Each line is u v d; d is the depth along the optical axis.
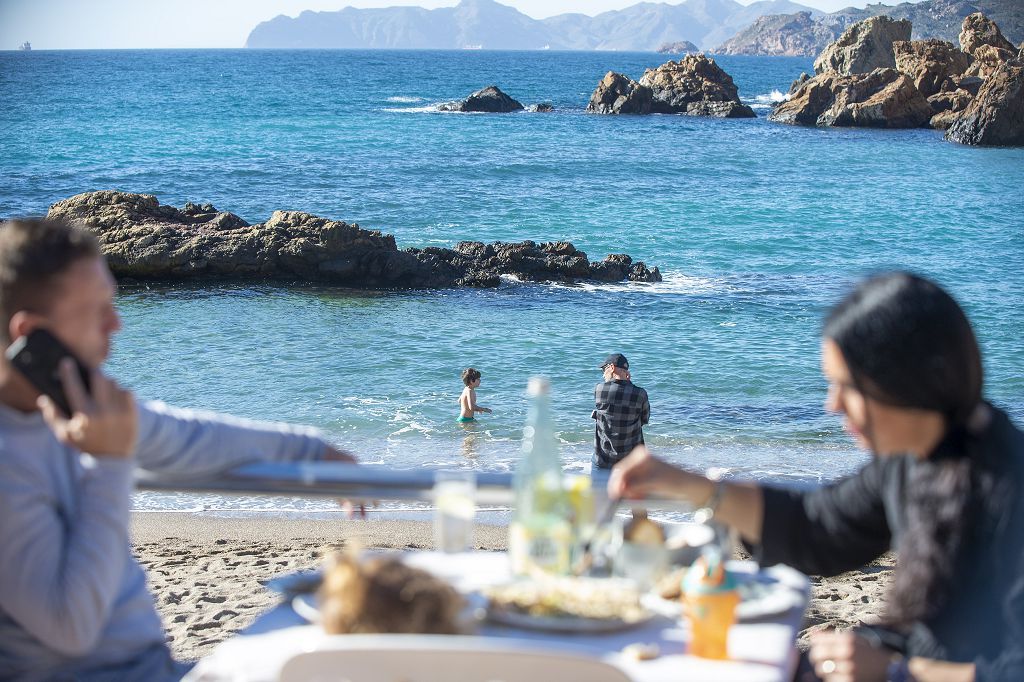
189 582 7.03
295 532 9.57
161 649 2.58
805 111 88.31
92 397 2.22
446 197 46.06
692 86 98.38
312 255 25.00
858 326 2.19
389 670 1.63
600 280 26.50
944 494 2.16
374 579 1.78
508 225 39.53
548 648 1.60
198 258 25.05
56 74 167.88
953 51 91.94
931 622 2.18
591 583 2.30
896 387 2.15
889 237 38.84
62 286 2.30
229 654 2.01
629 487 2.60
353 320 21.64
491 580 2.39
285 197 45.28
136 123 81.88
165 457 2.68
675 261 32.66
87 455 2.33
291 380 17.03
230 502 10.70
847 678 2.27
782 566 2.64
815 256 34.44
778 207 45.56
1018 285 29.47
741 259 33.44
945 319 2.17
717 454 13.43
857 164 62.75
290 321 21.48
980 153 69.12
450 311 22.66
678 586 2.34
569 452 13.40
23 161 57.34
